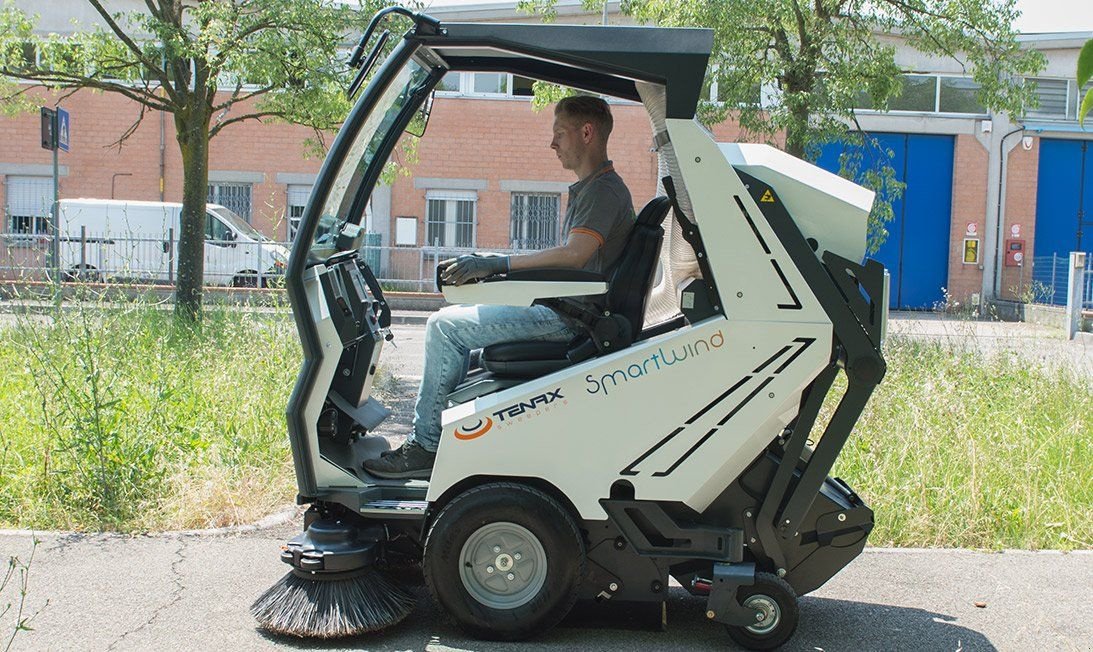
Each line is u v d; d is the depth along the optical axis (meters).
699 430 4.12
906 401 7.73
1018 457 6.83
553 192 25.69
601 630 4.40
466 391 4.39
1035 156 26.38
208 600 4.61
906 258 26.77
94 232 22.09
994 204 26.50
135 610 4.47
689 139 4.05
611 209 4.36
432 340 4.52
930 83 26.22
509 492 4.12
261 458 6.64
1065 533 5.90
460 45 4.06
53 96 24.81
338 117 12.52
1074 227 26.70
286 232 25.56
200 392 7.74
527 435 4.17
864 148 13.35
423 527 4.30
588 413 4.15
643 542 4.20
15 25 12.45
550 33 4.03
